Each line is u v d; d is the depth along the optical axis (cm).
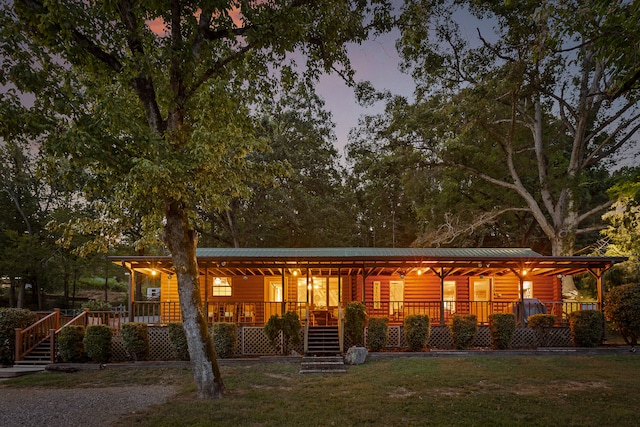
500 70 2200
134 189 847
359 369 1298
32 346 1497
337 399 973
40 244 3397
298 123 3412
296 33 1096
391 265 1672
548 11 880
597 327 1570
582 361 1374
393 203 4131
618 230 1998
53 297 4222
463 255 1698
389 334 1612
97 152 848
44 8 894
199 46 1062
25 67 853
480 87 2295
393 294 2100
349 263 1662
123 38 990
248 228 3422
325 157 3556
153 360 1492
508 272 1952
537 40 1112
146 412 889
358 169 2988
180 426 800
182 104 1045
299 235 3772
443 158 2786
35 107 892
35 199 3666
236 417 850
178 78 1034
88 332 1423
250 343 1562
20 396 1050
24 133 886
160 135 954
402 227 4328
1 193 3538
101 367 1386
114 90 1087
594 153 2544
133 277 1667
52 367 1360
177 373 1298
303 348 1530
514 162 2956
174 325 1458
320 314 1789
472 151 2883
